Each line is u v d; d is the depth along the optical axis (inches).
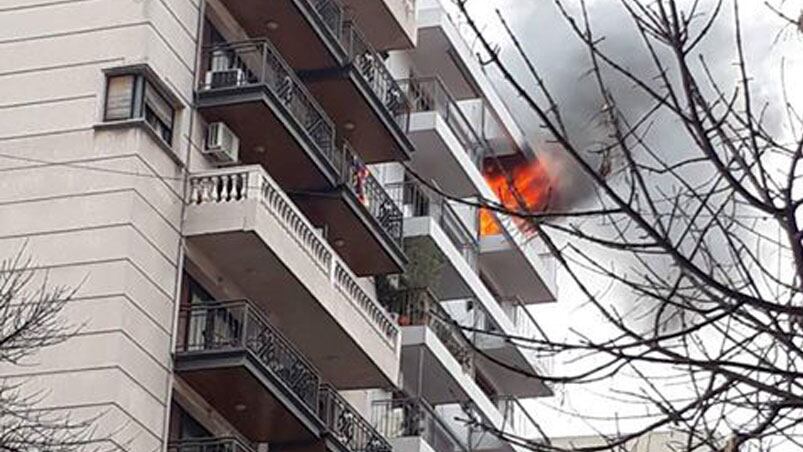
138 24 1227.2
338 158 1475.1
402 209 1710.1
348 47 1480.1
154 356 1162.0
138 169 1182.9
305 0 1369.3
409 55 1822.1
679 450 318.0
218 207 1222.9
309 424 1289.4
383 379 1428.4
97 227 1166.3
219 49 1304.1
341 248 1466.5
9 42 1240.2
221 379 1202.0
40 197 1184.8
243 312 1223.5
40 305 999.6
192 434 1227.2
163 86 1232.2
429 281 1649.9
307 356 1387.8
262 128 1293.1
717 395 311.3
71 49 1229.7
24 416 978.7
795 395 306.0
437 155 1758.1
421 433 1579.7
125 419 1115.9
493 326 1784.0
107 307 1138.0
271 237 1234.6
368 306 1406.3
